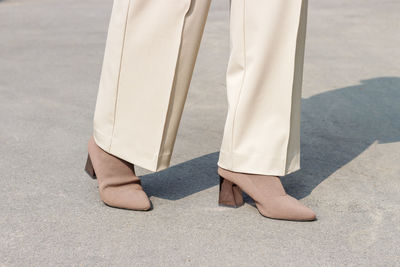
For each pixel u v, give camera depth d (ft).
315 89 10.93
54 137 7.92
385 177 6.64
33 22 19.99
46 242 4.86
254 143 5.33
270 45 5.14
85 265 4.49
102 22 19.79
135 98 5.24
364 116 9.24
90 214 5.43
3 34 17.47
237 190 5.65
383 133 8.39
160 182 6.31
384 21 18.90
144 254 4.67
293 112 5.39
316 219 5.44
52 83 11.27
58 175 6.47
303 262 4.60
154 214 5.45
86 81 11.48
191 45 5.14
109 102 5.34
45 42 15.98
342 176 6.66
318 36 16.51
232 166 5.41
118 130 5.36
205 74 12.23
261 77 5.20
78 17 21.13
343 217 5.50
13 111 9.23
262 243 4.91
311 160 7.20
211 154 7.34
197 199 5.84
